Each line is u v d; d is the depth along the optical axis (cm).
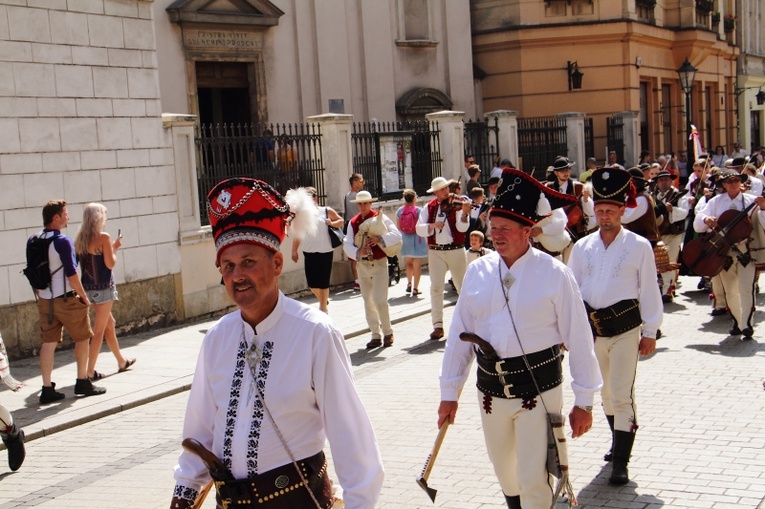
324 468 316
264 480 303
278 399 304
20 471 705
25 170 1098
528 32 2625
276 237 310
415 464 657
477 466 646
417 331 1202
